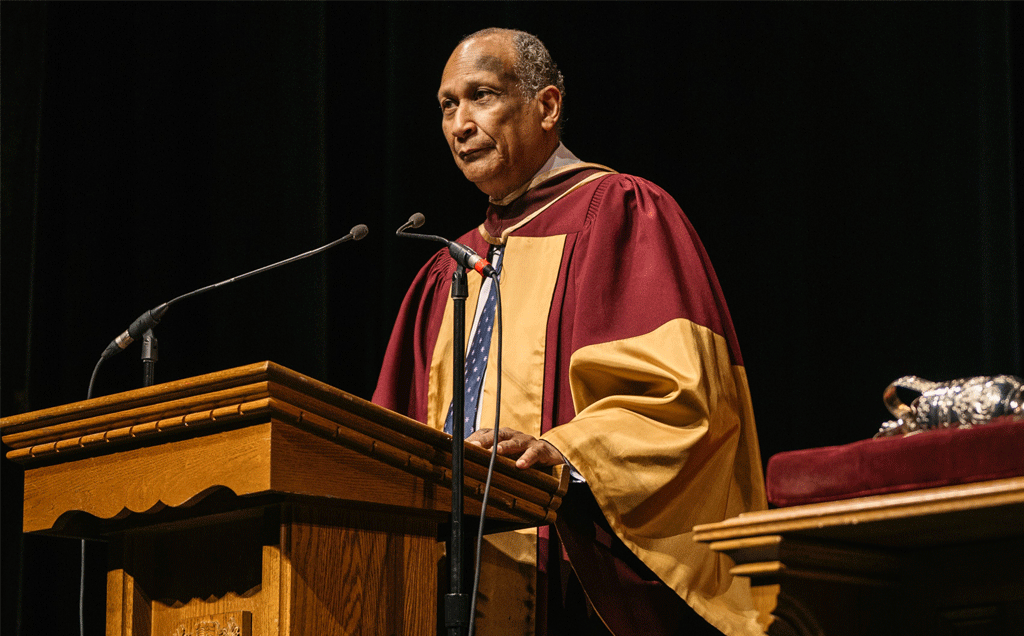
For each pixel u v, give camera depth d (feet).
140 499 15.84
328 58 37.50
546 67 27.68
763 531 13.46
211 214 36.35
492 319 25.99
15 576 31.04
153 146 35.83
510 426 24.40
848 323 34.96
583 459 21.24
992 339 32.76
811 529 13.21
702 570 21.71
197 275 35.99
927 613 14.65
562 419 24.22
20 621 30.86
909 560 14.88
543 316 25.12
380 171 37.96
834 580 14.08
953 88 34.58
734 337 24.17
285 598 15.37
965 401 13.52
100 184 34.86
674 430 21.81
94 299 34.12
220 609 16.25
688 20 38.06
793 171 36.22
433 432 16.81
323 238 35.88
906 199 34.81
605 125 37.86
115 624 17.25
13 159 33.71
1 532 31.12
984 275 33.17
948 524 12.89
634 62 38.04
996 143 33.24
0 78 33.96
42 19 34.63
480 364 25.54
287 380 14.73
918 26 35.29
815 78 36.45
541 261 25.90
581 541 22.11
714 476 22.57
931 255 34.27
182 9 37.01
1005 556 14.17
